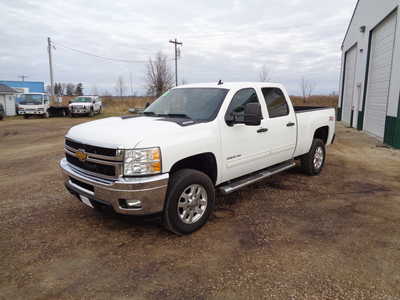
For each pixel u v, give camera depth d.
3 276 2.81
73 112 25.81
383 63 12.38
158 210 3.24
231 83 4.61
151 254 3.18
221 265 2.97
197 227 3.69
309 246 3.35
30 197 5.00
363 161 7.97
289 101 5.36
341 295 2.51
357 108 16.62
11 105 30.64
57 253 3.21
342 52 21.77
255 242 3.44
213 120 3.85
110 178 3.20
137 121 3.82
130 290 2.60
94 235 3.63
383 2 12.14
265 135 4.63
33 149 10.01
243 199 4.89
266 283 2.68
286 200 4.85
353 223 3.97
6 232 3.72
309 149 6.06
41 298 2.50
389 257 3.12
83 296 2.52
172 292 2.56
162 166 3.18
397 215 4.25
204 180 3.68
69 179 3.83
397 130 9.93
